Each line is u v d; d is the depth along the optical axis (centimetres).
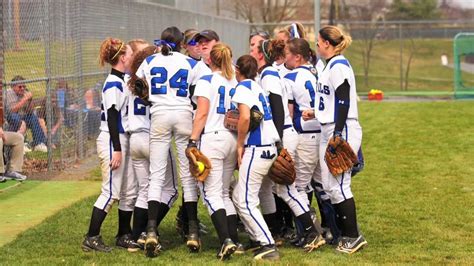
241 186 1368
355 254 1391
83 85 2717
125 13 3108
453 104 5075
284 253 1408
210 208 1369
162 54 1412
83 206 1839
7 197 1970
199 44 1493
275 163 1368
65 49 2534
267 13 7888
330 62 1388
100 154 1418
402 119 4147
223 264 1317
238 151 1363
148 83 1407
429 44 8212
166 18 3816
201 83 1360
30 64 2411
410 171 2412
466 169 2442
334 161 1374
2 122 2162
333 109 1390
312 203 1878
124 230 1455
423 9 10031
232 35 6038
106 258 1365
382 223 1659
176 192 1492
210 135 1361
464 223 1655
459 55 5884
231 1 7338
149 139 1419
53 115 2470
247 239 1553
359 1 9494
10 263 1327
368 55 7356
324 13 8438
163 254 1402
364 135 3422
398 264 1316
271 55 1480
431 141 3177
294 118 1470
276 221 1491
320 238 1417
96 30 2812
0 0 2189
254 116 1338
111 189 1412
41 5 2402
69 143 2555
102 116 1430
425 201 1909
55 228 1606
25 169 2389
